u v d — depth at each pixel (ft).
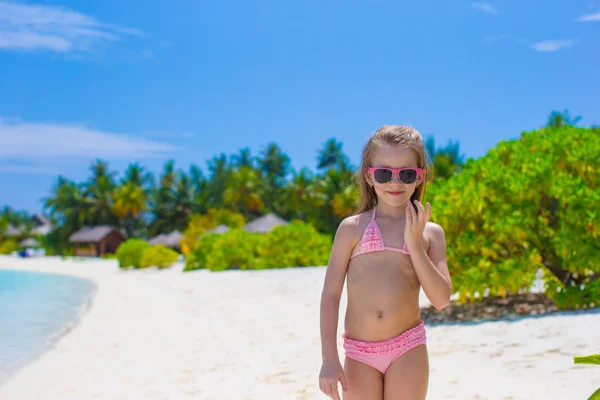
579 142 34.19
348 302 10.28
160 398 19.97
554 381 17.16
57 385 23.58
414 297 9.97
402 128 10.24
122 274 130.72
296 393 18.92
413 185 9.97
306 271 74.18
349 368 10.01
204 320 39.50
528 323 26.27
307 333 30.89
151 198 273.33
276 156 268.62
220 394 19.66
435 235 10.39
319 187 212.64
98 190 278.26
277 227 95.25
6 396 22.30
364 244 10.03
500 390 16.79
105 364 27.25
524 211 31.86
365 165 10.46
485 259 32.22
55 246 283.79
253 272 80.59
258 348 27.84
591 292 29.71
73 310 58.39
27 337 39.73
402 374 9.64
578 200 30.42
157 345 31.27
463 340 24.38
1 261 236.43
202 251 111.24
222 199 260.83
